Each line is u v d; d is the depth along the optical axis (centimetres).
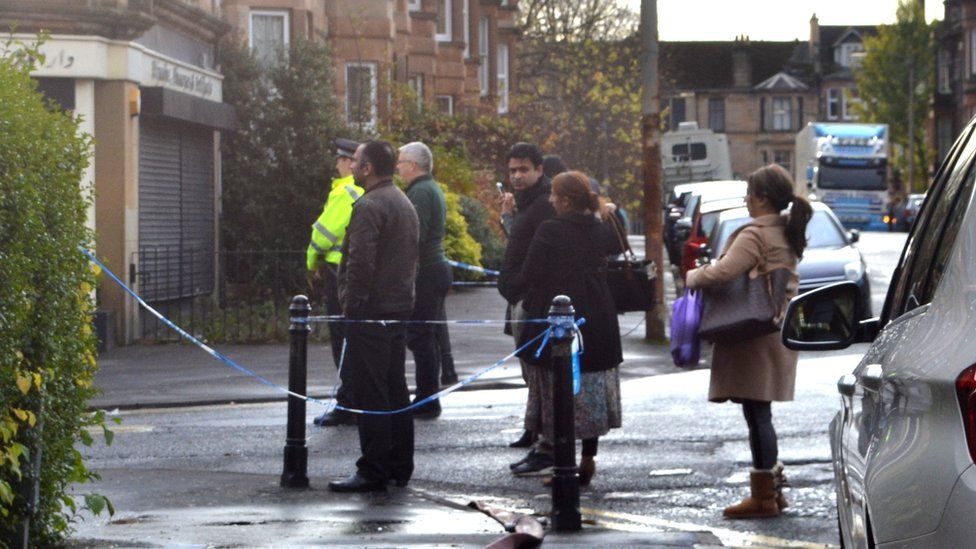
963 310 414
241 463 1368
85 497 894
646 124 2567
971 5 10981
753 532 1035
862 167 7762
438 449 1430
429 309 1571
